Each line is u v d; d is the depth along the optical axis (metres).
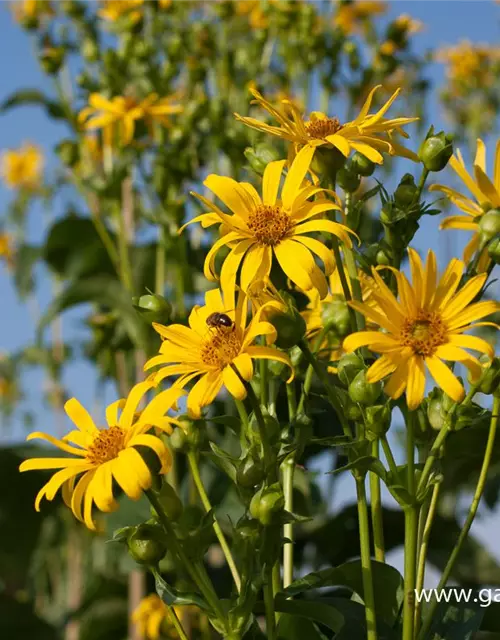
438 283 0.85
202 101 1.45
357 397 0.86
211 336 0.88
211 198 1.40
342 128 0.93
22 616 1.90
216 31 1.81
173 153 1.42
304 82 1.65
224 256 0.97
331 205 0.90
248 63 1.73
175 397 0.87
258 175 1.01
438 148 0.91
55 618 2.12
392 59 1.66
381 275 0.92
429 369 0.83
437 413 0.88
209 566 1.42
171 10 1.69
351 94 1.64
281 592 0.90
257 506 0.85
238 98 1.71
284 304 0.87
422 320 0.84
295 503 1.32
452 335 0.84
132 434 0.87
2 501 1.84
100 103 1.56
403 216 0.91
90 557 2.10
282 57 1.80
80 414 0.91
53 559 2.22
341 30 1.64
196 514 1.21
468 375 0.87
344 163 0.93
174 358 0.88
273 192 0.91
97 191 1.60
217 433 1.37
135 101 1.57
